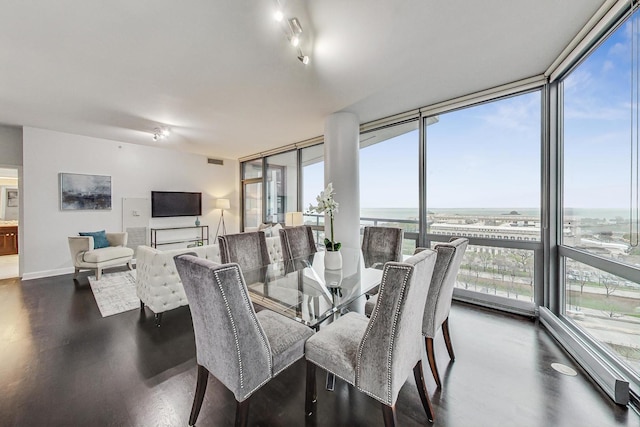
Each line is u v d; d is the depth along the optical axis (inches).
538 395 64.1
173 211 237.3
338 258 96.3
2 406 61.1
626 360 69.2
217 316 47.2
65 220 184.9
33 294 139.0
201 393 55.9
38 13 68.7
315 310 65.6
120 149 209.5
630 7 64.3
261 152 246.2
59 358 80.9
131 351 85.0
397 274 45.5
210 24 73.5
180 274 53.4
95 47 84.0
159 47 84.2
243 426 49.4
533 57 90.6
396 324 46.0
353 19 71.6
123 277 169.9
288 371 75.2
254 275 92.2
